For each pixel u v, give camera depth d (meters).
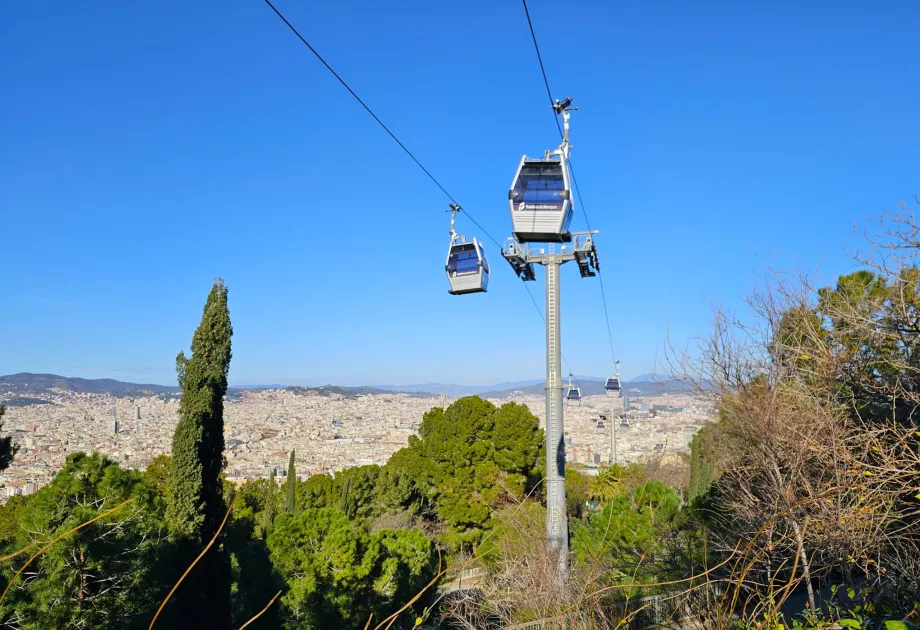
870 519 5.68
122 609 10.28
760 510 7.82
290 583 16.61
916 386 6.53
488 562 10.38
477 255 15.89
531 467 31.08
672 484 25.69
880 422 6.83
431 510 33.94
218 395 15.06
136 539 10.90
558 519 13.60
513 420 30.31
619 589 7.97
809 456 7.42
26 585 9.37
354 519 33.12
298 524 17.52
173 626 11.94
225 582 14.55
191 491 13.99
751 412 8.70
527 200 13.11
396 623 12.42
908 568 5.33
